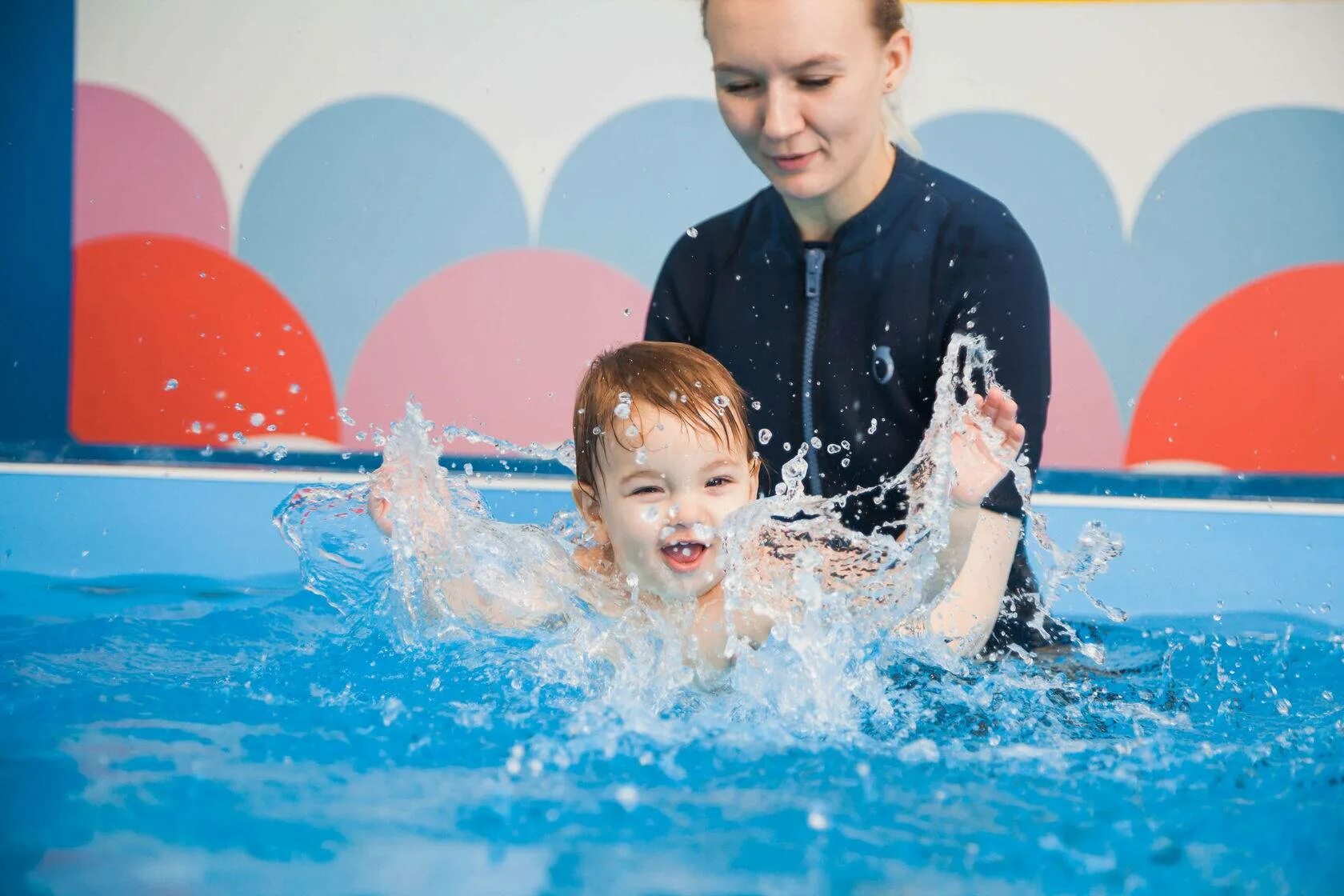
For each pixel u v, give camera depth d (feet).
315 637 6.50
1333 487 11.28
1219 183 11.44
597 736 4.97
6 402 11.80
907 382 6.72
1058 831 4.15
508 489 10.23
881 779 4.58
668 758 4.75
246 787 4.43
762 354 6.98
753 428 7.04
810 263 6.84
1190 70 11.42
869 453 6.80
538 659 5.89
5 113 11.73
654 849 3.99
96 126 11.76
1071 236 11.57
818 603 5.43
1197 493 11.39
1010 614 6.48
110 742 4.85
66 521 9.87
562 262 11.89
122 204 11.79
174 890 3.69
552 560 6.44
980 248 6.60
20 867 3.81
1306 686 6.03
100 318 11.78
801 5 5.78
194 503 10.15
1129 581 9.15
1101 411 11.49
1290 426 11.37
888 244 6.72
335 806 4.28
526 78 11.83
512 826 4.15
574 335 11.94
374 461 11.76
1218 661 6.54
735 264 7.14
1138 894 3.74
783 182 6.33
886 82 6.49
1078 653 6.41
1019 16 11.51
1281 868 3.92
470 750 4.82
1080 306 11.51
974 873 3.86
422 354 11.91
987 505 6.09
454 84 11.85
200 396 11.84
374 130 11.85
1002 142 11.59
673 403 5.95
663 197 11.87
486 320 11.91
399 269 11.88
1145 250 11.50
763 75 5.98
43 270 11.76
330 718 5.16
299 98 11.82
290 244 11.86
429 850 3.97
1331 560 9.61
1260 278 11.42
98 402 11.78
